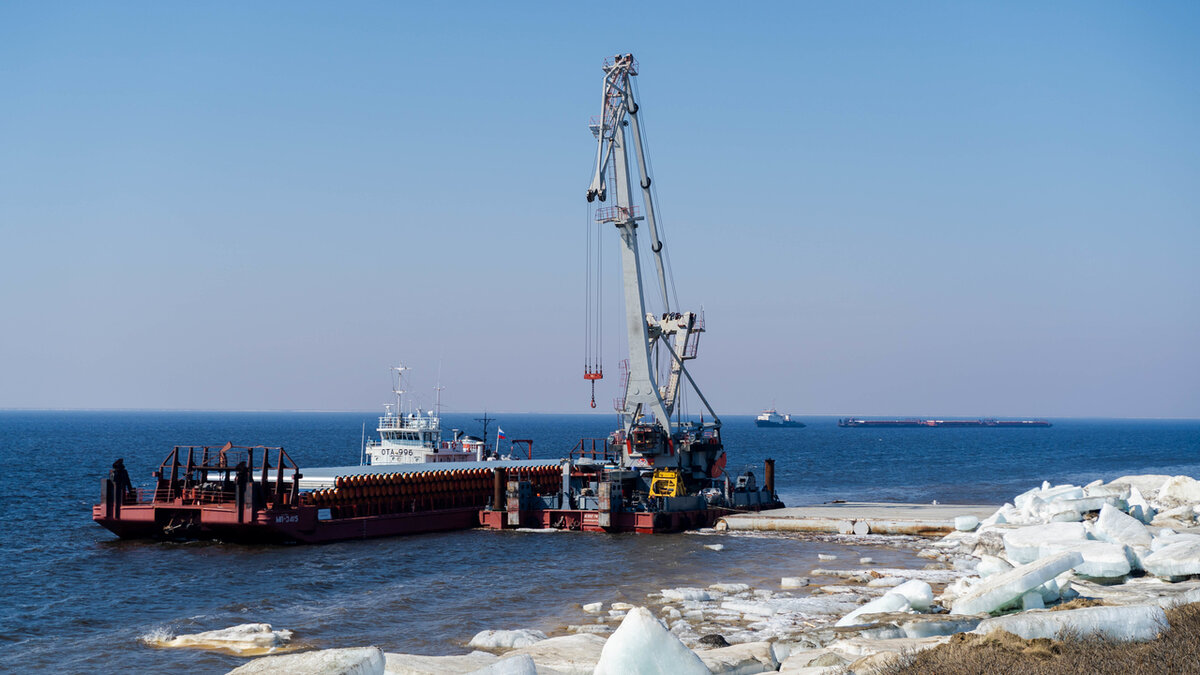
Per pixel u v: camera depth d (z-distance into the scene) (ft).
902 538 185.78
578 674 67.31
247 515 174.29
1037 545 112.68
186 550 170.60
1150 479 204.03
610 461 230.27
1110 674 50.78
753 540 185.57
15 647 101.60
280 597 128.36
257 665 52.85
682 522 202.69
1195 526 149.18
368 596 129.08
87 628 110.63
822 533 193.98
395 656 66.28
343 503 192.44
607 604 122.62
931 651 59.72
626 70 217.97
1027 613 67.82
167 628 108.88
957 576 137.90
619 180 219.00
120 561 158.20
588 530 200.95
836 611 112.16
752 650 73.31
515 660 56.08
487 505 214.90
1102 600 83.87
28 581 139.95
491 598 127.34
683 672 54.65
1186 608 68.49
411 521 198.18
